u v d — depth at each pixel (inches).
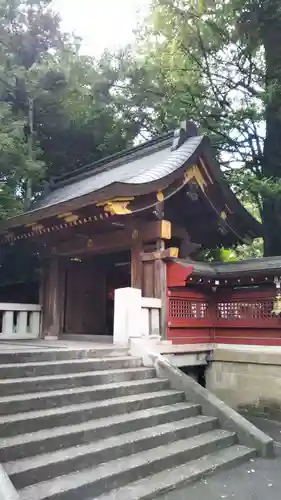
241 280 309.0
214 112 516.1
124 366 252.8
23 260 562.6
